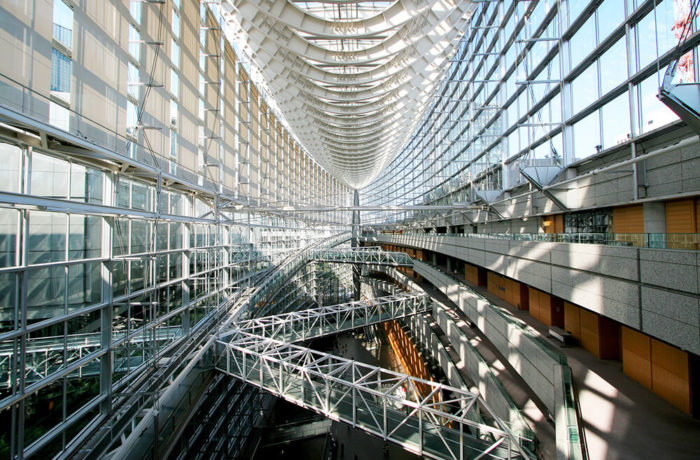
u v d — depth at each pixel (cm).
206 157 1384
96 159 707
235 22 1460
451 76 2820
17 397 516
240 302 1648
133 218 855
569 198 1009
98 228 749
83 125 691
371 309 2005
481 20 2047
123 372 822
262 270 2297
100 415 711
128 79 866
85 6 700
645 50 718
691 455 538
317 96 1867
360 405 988
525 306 1424
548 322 1170
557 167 1022
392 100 1967
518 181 1488
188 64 1210
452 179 2778
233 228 1816
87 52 706
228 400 1362
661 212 692
